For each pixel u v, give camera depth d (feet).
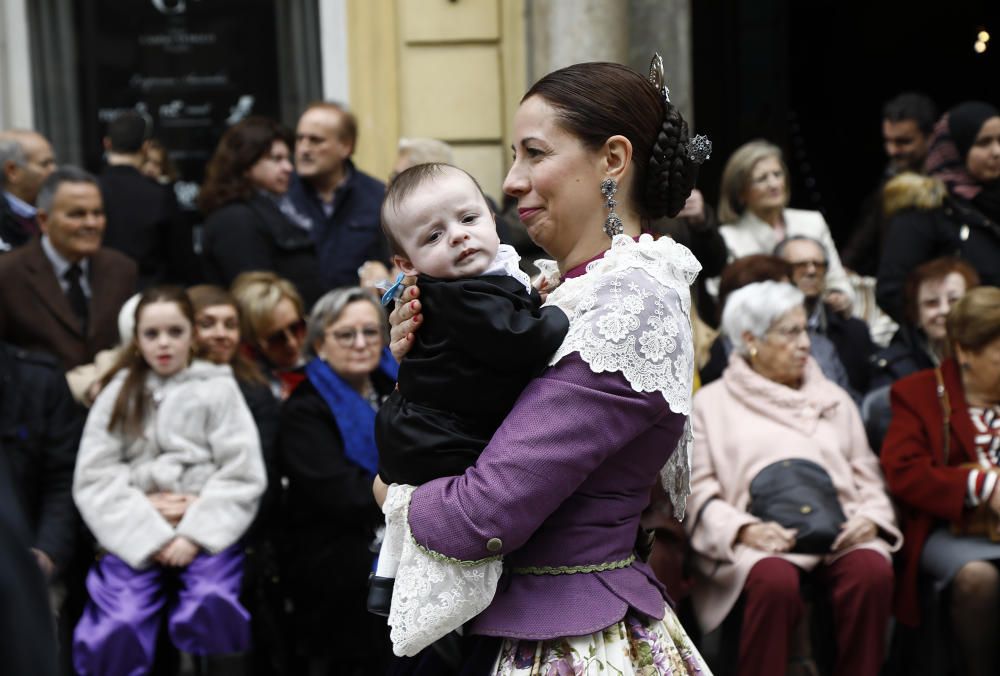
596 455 8.86
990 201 25.04
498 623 9.24
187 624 18.37
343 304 19.67
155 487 19.19
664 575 18.66
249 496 19.12
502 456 8.75
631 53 29.40
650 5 29.19
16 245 24.21
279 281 22.24
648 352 8.98
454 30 30.19
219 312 19.85
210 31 31.24
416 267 9.34
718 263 23.99
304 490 19.25
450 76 30.35
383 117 30.63
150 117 31.37
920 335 22.21
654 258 9.36
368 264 22.90
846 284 25.63
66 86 30.91
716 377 21.43
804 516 18.98
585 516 9.28
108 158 26.78
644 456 9.36
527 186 9.66
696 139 9.99
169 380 19.49
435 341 9.11
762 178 25.52
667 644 9.66
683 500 10.10
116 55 31.17
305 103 31.19
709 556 19.20
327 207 24.86
